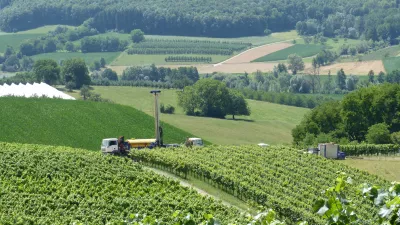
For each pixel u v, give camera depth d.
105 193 74.06
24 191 73.06
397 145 134.62
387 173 109.69
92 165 86.94
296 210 71.50
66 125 149.12
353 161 117.25
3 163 83.25
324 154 120.81
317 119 164.00
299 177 90.62
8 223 60.19
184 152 108.06
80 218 64.88
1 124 142.75
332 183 89.75
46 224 61.75
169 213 66.88
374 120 158.75
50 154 90.31
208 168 91.12
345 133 159.50
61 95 192.88
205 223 18.92
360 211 65.06
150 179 82.88
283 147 115.50
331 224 17.41
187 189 79.94
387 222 16.62
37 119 149.00
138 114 162.38
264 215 19.80
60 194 72.38
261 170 93.50
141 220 22.27
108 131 150.50
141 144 123.62
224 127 188.00
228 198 83.88
